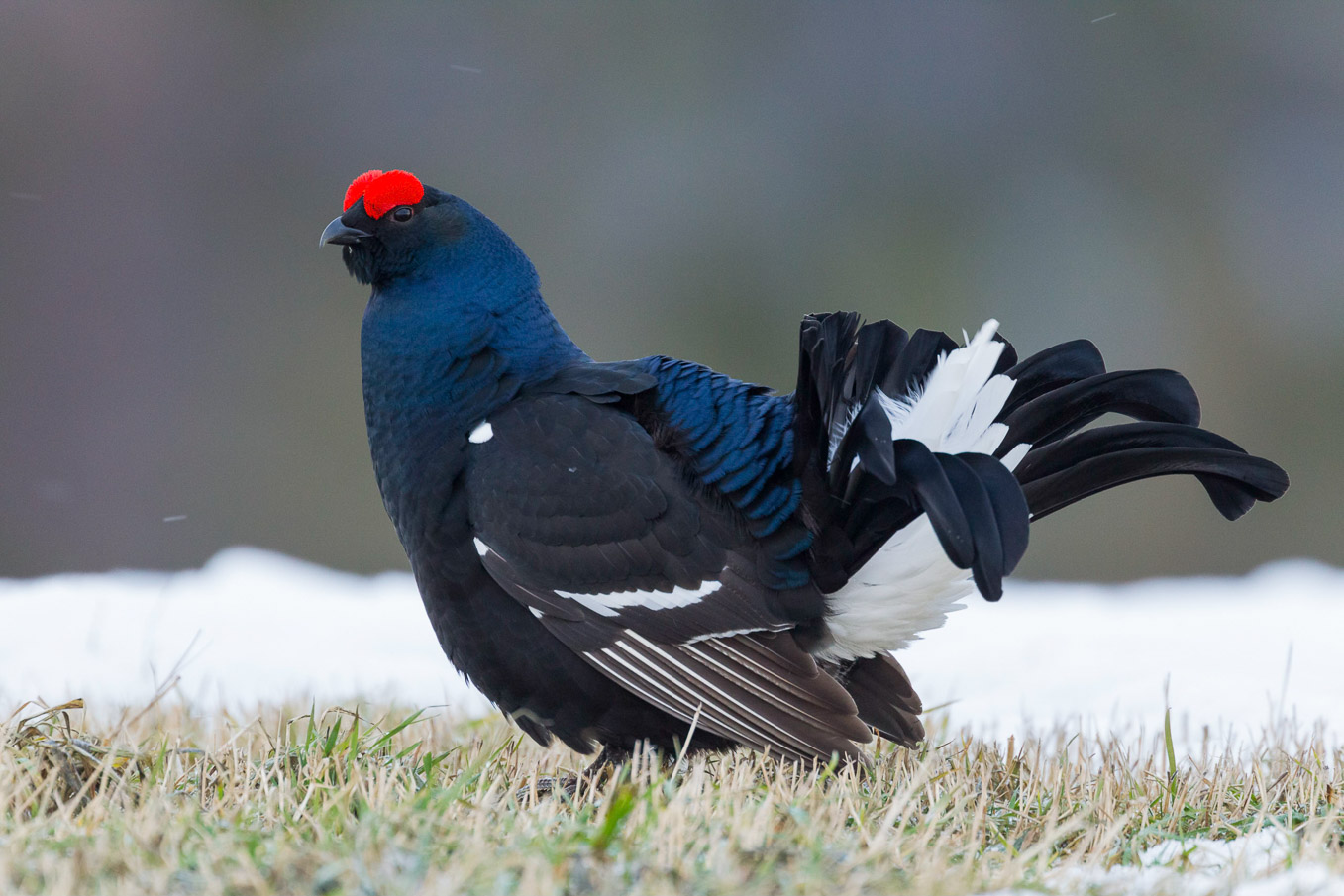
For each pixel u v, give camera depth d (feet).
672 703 26.50
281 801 23.13
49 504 119.85
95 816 22.08
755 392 27.58
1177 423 26.94
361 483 118.52
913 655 45.75
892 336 27.25
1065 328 125.49
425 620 49.75
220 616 48.93
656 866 19.44
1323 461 118.52
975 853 21.75
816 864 19.47
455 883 18.44
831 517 26.63
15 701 38.17
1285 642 44.24
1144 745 34.14
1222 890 19.52
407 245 29.25
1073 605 56.80
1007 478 24.79
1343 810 24.17
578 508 26.94
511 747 30.66
